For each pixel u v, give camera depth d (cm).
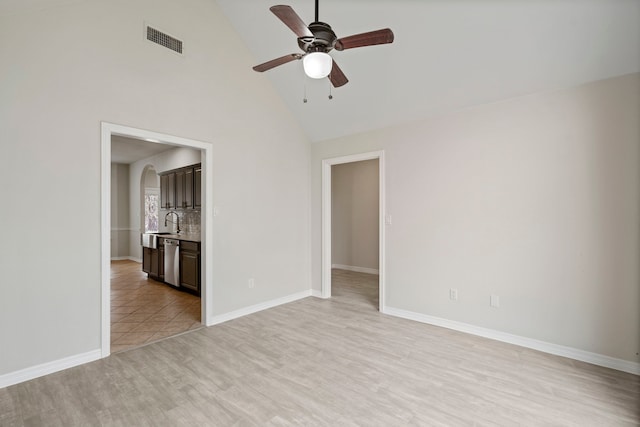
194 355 269
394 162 380
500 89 292
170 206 603
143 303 422
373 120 388
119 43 272
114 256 814
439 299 344
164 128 303
